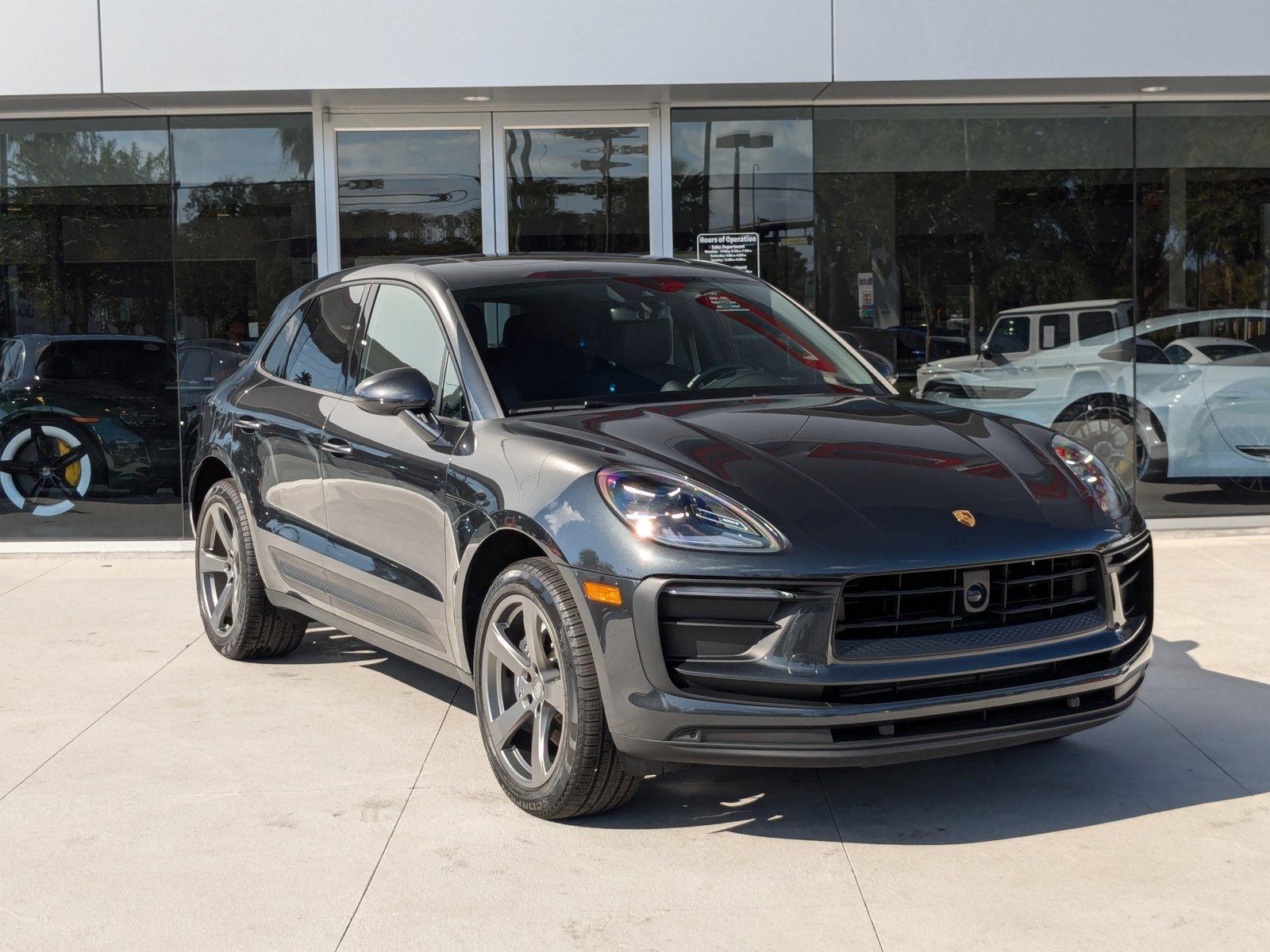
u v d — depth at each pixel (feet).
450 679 16.79
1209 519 26.12
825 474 11.14
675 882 10.37
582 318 14.25
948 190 25.61
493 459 12.18
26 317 25.82
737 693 10.38
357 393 13.06
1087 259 25.72
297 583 16.02
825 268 25.71
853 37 23.07
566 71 23.04
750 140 25.48
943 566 10.39
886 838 11.18
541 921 9.74
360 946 9.38
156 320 25.72
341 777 13.03
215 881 10.56
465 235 25.68
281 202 25.53
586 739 10.97
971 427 12.85
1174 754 13.12
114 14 23.08
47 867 10.91
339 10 22.98
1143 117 25.53
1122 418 26.03
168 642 18.97
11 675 17.21
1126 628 11.52
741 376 14.16
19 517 26.07
